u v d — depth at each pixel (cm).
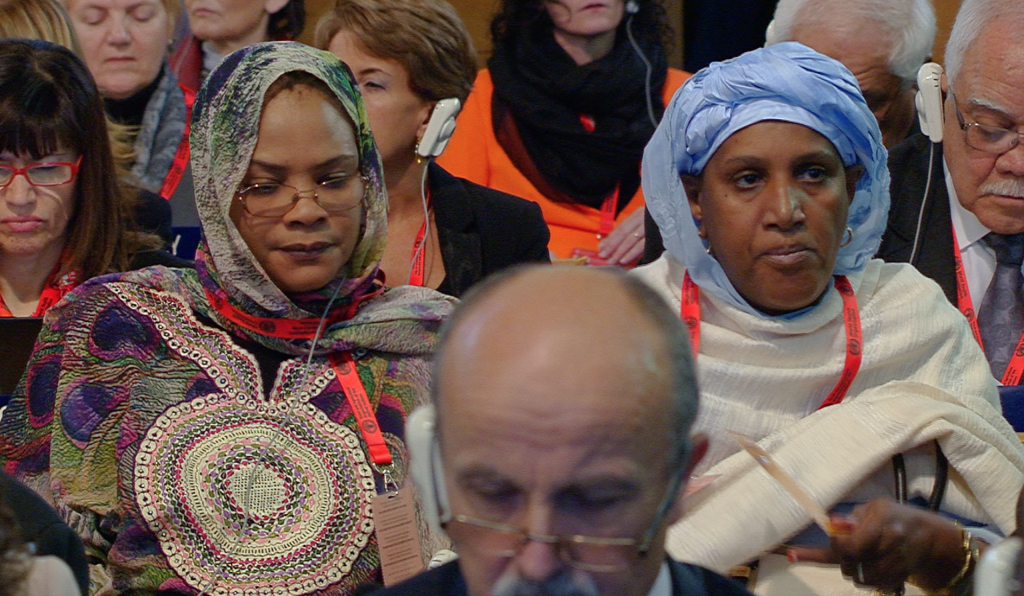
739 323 389
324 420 388
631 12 764
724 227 377
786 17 615
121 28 748
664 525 208
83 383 390
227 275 390
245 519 371
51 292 538
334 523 376
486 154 754
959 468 358
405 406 398
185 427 380
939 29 841
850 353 388
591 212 755
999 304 532
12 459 398
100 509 378
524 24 754
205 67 834
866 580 323
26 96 511
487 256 582
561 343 192
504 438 191
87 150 532
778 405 389
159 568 366
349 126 394
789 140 367
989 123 504
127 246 555
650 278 413
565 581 198
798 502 340
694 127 377
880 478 368
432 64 575
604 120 748
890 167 565
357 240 406
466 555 206
